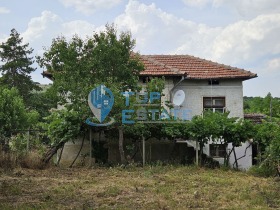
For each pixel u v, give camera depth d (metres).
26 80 42.47
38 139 23.03
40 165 18.34
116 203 11.07
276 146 16.59
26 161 18.23
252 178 16.17
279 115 20.23
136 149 21.64
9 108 23.64
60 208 10.30
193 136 19.52
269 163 17.27
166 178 15.49
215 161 20.73
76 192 12.52
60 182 14.44
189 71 24.23
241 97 23.77
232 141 19.91
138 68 21.11
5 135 22.52
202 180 15.25
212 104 23.86
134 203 11.07
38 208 10.25
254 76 23.34
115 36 20.56
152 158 21.75
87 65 20.27
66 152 21.73
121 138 19.84
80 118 19.64
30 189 13.00
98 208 10.31
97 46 20.08
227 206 10.88
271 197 12.04
